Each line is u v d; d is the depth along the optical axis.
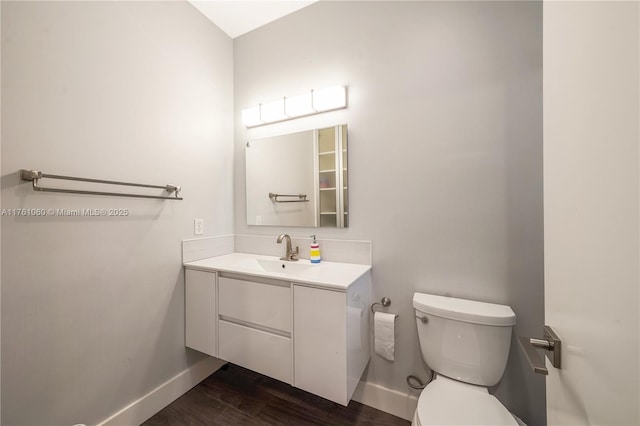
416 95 1.47
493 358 1.17
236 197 2.11
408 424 1.43
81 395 1.22
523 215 1.25
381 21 1.57
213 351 1.59
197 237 1.80
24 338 1.05
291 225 1.86
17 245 1.03
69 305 1.18
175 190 1.62
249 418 1.47
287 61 1.88
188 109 1.75
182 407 1.56
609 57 0.39
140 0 1.47
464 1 1.36
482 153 1.33
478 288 1.34
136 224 1.44
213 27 1.95
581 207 0.47
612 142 0.38
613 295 0.38
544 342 0.57
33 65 1.07
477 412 1.02
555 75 0.58
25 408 1.05
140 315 1.46
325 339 1.24
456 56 1.38
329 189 1.72
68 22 1.18
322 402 1.60
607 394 0.39
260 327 1.44
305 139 1.80
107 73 1.32
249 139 2.04
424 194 1.46
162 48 1.59
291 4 1.79
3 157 1.00
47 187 1.11
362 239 1.62
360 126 1.63
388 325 1.43
